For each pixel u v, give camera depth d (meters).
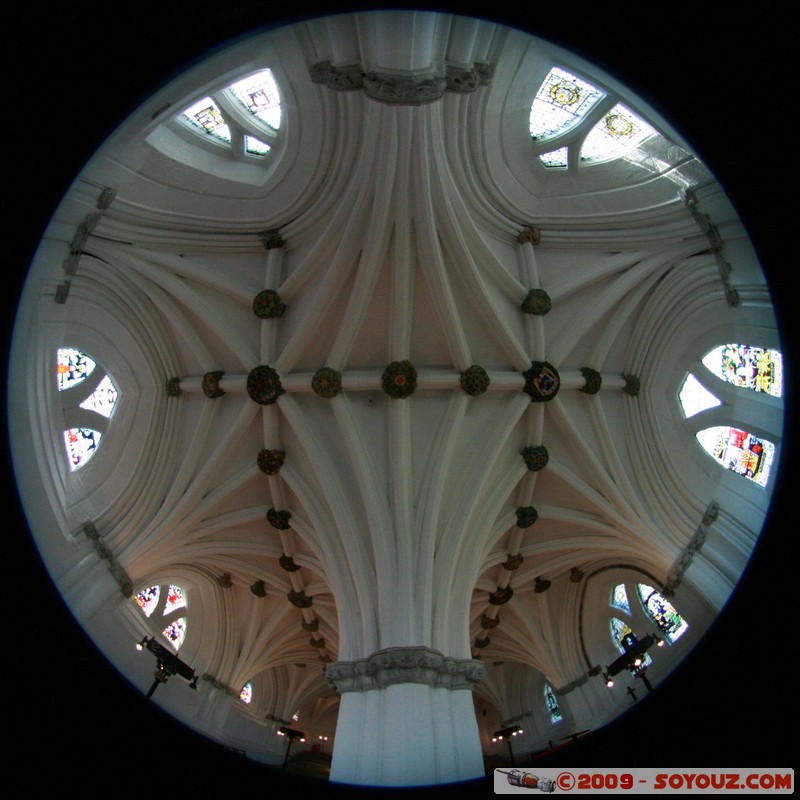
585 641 15.38
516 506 12.45
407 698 8.32
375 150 9.16
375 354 11.57
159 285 11.51
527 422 11.86
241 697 17.03
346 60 8.12
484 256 11.01
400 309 10.88
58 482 9.65
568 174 11.23
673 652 12.12
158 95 7.44
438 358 11.64
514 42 8.45
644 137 9.88
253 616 15.41
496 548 13.23
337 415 11.23
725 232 8.82
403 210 9.85
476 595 14.52
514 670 18.77
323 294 10.89
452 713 8.47
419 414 11.51
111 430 11.84
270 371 11.37
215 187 11.05
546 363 11.50
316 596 14.38
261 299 11.42
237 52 7.75
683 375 11.73
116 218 10.29
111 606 11.01
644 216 10.87
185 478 12.12
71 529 10.05
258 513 12.73
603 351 12.05
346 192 10.13
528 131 10.59
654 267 11.20
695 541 10.63
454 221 10.22
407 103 8.24
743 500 10.09
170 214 10.96
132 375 12.10
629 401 12.30
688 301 11.02
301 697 18.36
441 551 10.61
